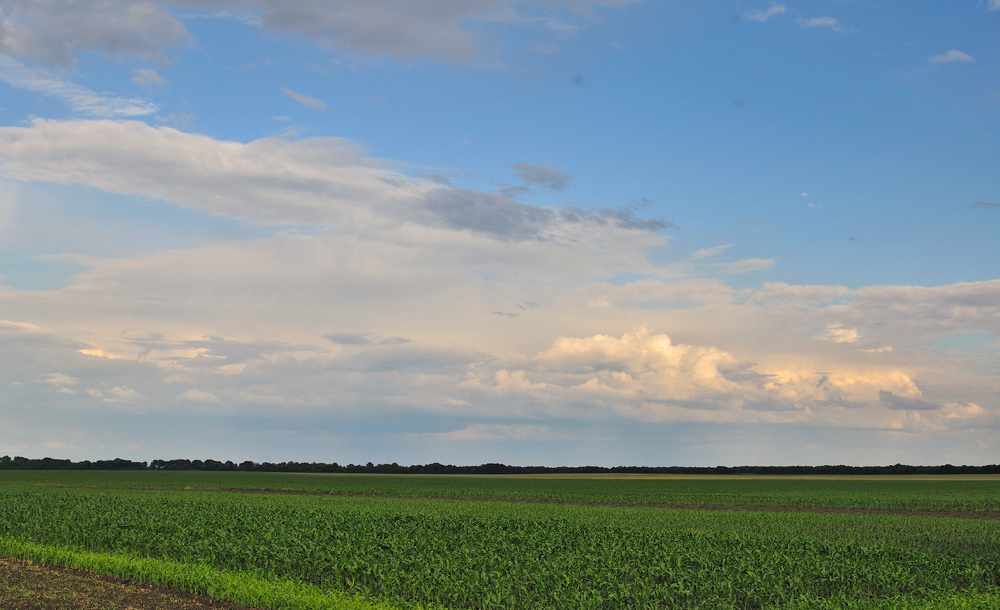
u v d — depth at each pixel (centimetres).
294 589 1928
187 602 1878
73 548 2630
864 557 2617
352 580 2130
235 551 2384
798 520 4509
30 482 10200
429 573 2075
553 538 2911
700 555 2528
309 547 2389
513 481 12781
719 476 17500
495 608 1847
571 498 7356
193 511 3944
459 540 2831
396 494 8125
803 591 2109
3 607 1762
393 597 1933
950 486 10575
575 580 2064
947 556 2739
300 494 7738
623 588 1972
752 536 3186
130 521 3219
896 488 9875
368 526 3247
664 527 3959
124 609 1788
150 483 10338
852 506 6281
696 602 1997
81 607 1795
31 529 3052
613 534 3122
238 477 14125
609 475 18125
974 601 1931
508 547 2608
